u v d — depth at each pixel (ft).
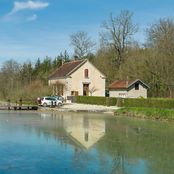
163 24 255.70
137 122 147.43
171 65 251.19
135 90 265.75
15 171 62.59
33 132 110.93
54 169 64.08
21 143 89.71
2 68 398.42
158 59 259.60
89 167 65.46
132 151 80.53
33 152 78.28
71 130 117.50
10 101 270.67
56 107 235.40
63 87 285.43
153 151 81.05
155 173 61.87
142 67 277.23
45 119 158.92
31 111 212.23
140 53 290.76
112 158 73.15
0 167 65.21
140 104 204.64
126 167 65.77
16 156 74.28
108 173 61.87
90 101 255.91
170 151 81.10
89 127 127.24
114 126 131.34
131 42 311.27
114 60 320.50
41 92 272.72
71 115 184.55
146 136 104.63
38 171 62.64
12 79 329.11
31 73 416.26
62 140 95.04
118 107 224.53
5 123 138.51
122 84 271.49
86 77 287.28
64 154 76.54
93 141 94.22
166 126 132.46
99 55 337.52
